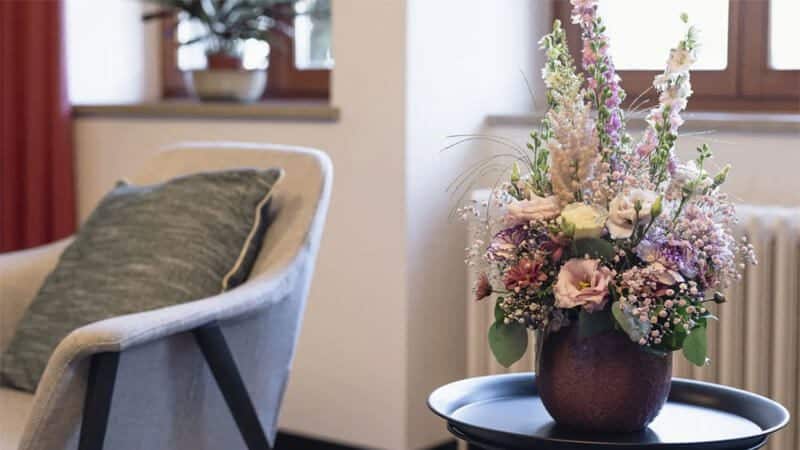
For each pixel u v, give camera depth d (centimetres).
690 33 155
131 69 405
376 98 319
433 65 320
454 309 333
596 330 153
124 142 372
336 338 333
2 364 240
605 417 157
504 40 340
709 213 153
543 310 156
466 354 338
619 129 159
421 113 318
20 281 256
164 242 239
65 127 375
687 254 149
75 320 235
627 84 325
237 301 217
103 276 239
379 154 320
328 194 244
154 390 211
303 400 343
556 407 161
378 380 326
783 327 268
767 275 269
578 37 345
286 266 233
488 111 337
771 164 289
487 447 157
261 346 232
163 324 202
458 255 333
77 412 200
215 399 226
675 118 156
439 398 173
